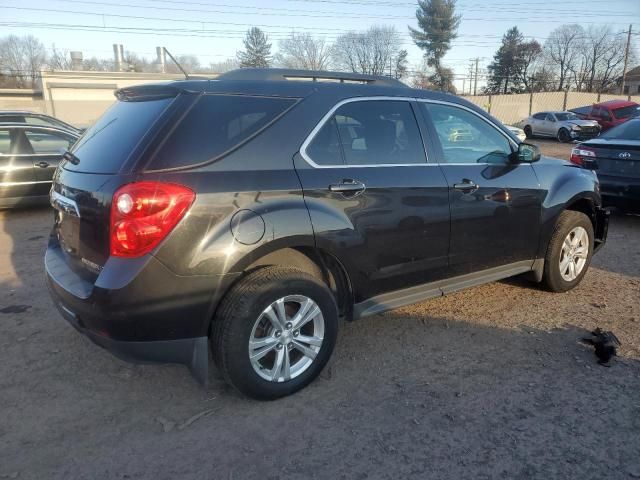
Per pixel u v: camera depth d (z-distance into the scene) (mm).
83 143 3338
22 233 7309
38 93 44062
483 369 3512
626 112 24234
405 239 3539
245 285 2904
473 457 2664
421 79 53250
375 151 3479
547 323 4219
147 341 2748
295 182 3055
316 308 3168
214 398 3197
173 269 2691
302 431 2877
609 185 7395
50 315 4410
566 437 2811
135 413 3047
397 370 3510
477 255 4020
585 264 4938
